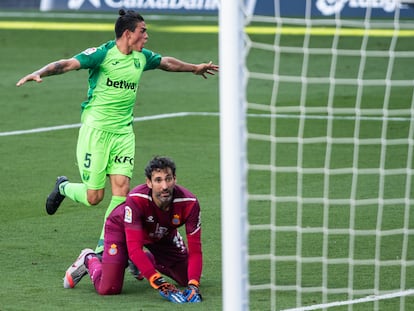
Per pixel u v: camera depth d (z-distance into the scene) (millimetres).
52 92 50844
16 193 31000
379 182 32281
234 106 14148
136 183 32656
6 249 24516
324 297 20266
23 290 20984
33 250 24438
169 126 42594
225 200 14211
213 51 63031
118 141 23719
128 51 23578
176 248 21250
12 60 60500
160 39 67812
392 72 56281
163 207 20062
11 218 27844
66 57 61500
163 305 19859
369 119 43688
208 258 23703
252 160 35844
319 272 22312
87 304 19953
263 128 41875
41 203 29719
